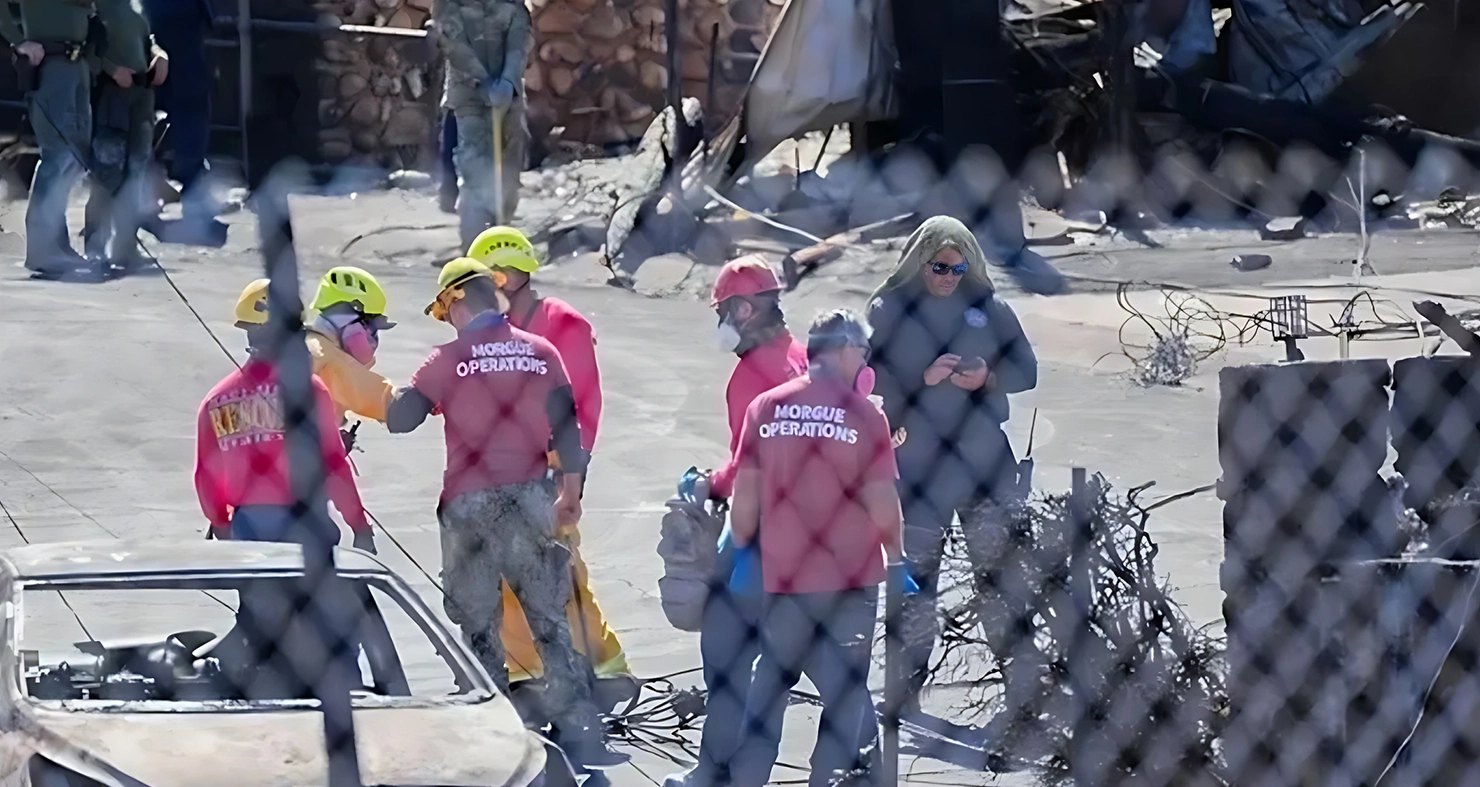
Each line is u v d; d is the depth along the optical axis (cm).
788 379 1575
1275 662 1384
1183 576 2073
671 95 4900
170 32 3709
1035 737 1520
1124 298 3831
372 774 1241
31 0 3616
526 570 1627
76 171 3728
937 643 1625
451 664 1415
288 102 1226
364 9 5309
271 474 1570
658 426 2859
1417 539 1383
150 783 1190
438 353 1612
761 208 4706
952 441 1702
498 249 1708
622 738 1703
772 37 4609
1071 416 2919
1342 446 1386
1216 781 1460
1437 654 1353
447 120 4697
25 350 2975
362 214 4647
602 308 3816
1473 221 4809
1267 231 4759
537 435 1628
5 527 2241
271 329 1064
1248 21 5481
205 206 3944
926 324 1698
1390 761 1345
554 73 5847
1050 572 1536
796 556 1460
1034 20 5378
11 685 1309
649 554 2283
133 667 1443
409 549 2262
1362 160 3978
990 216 4359
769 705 1486
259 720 1298
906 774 1550
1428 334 2930
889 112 4653
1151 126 5184
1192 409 2983
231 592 1742
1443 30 5484
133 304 3388
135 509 2353
